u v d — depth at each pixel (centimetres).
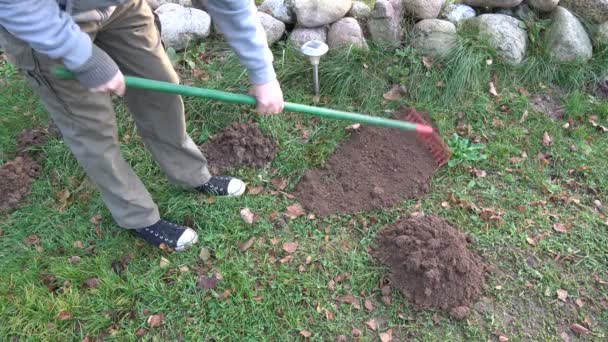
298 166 299
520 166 296
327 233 266
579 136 311
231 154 302
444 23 346
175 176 265
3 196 287
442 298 234
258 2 384
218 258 254
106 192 232
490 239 260
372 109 326
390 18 339
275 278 246
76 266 253
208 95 205
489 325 229
